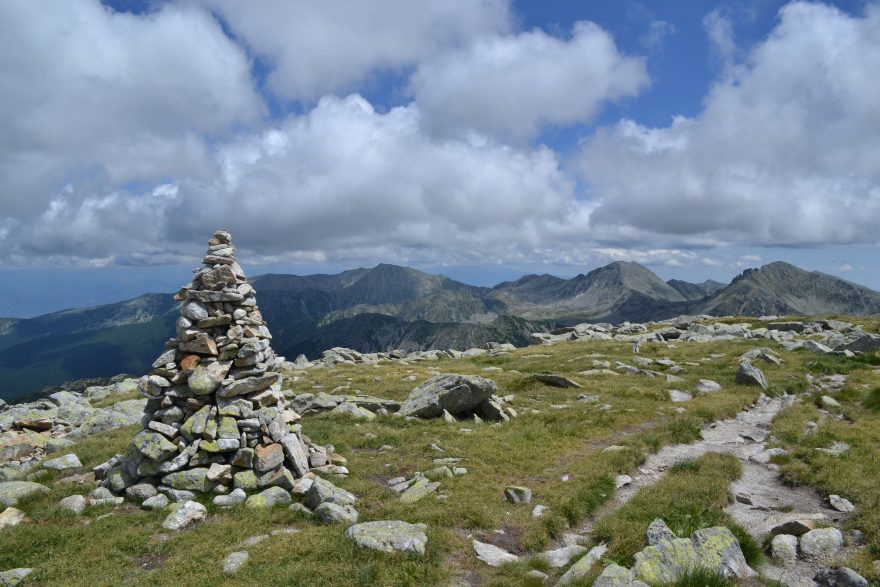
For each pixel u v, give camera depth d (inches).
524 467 886.4
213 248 900.0
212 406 836.0
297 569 541.3
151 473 786.2
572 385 1658.5
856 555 514.3
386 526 615.8
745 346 2320.4
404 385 1787.6
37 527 661.9
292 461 815.1
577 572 498.9
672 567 469.1
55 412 1534.2
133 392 2023.9
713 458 866.1
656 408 1318.9
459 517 669.9
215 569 558.3
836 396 1326.3
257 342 881.5
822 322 3011.8
